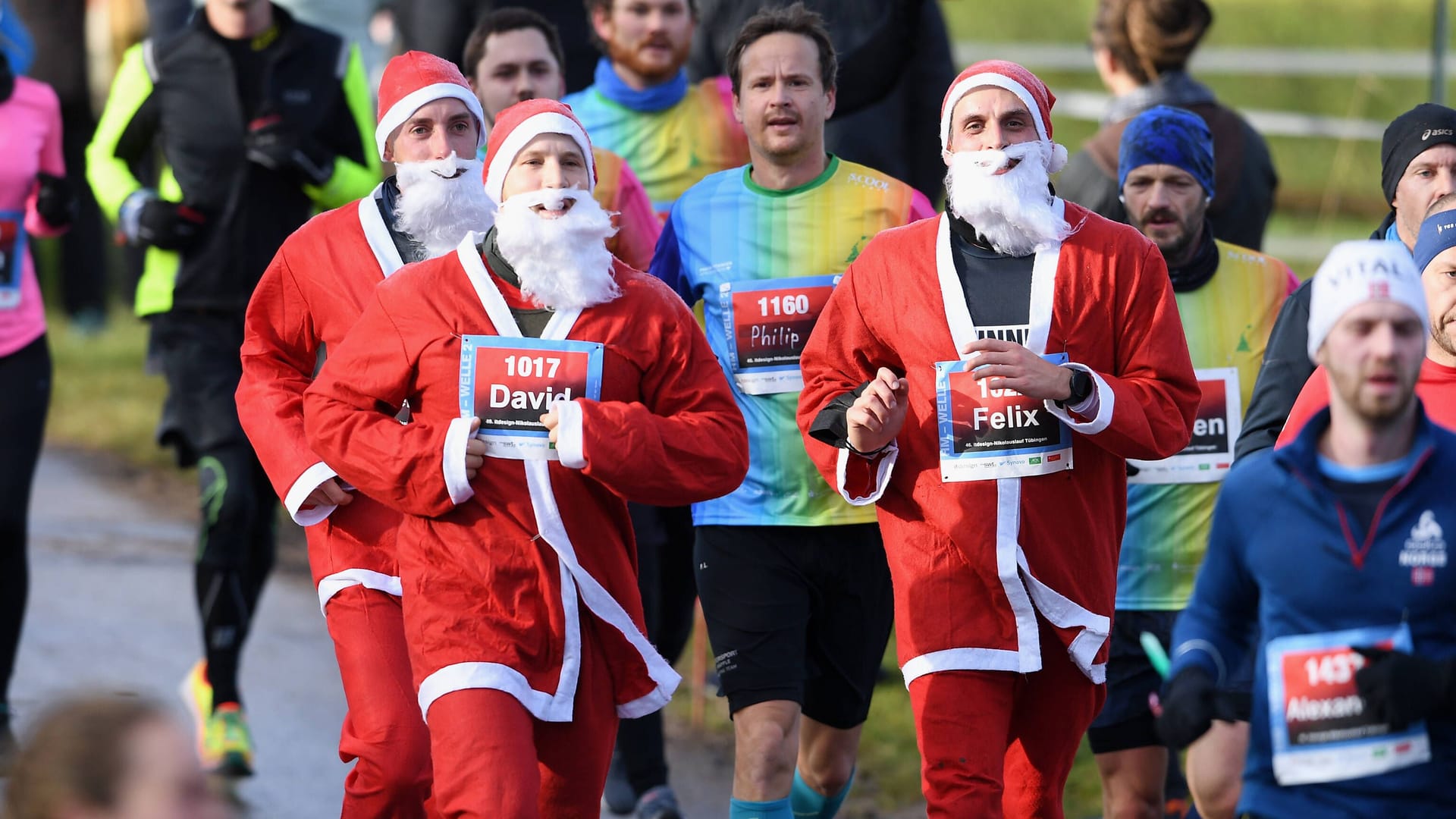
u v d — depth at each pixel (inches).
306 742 713.6
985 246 491.8
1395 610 369.1
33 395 698.2
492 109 685.3
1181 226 581.6
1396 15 1948.8
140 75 737.6
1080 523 486.0
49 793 235.6
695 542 585.0
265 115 712.4
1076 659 488.4
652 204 715.4
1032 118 491.2
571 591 464.4
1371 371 364.5
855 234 576.1
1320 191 1576.0
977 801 482.6
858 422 477.4
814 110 574.2
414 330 472.7
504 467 463.8
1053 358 482.0
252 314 540.7
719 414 476.1
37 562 935.7
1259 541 379.2
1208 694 381.7
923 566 494.0
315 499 515.8
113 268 1728.6
